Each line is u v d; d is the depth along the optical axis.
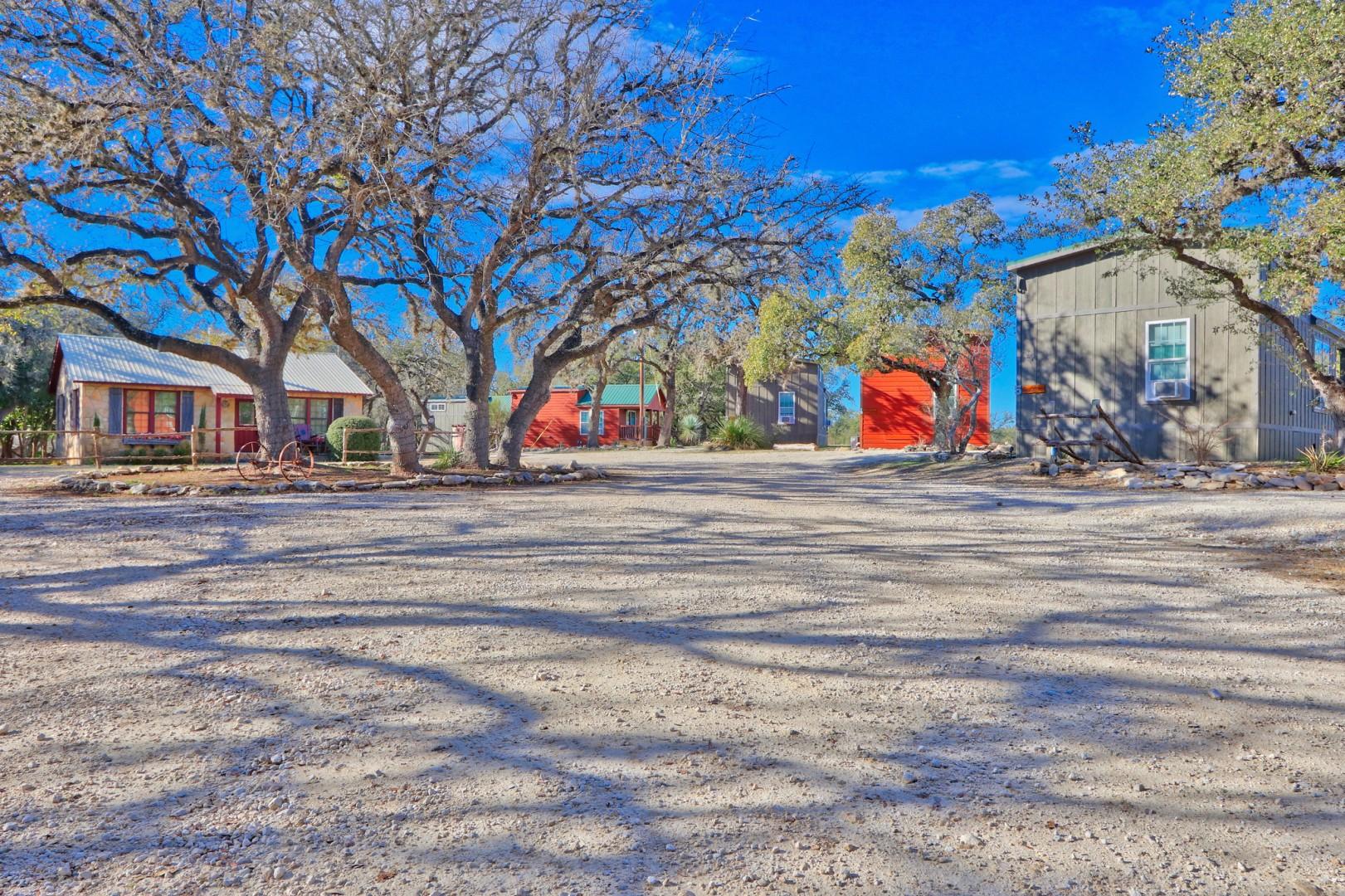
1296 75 10.59
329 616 4.66
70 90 11.45
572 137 12.19
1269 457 15.58
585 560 6.43
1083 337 17.23
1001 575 5.96
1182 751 2.86
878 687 3.54
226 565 6.13
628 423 44.72
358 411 29.48
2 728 3.01
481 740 2.94
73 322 20.86
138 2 11.45
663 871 2.09
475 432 16.12
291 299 18.41
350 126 11.04
